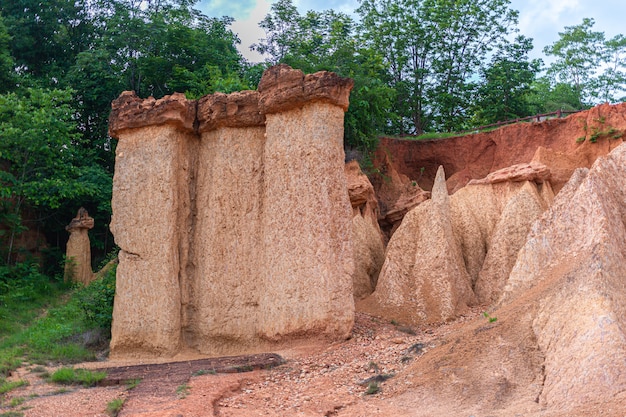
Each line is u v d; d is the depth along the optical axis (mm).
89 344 15789
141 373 11453
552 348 8781
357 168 21172
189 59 33750
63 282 24641
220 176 14609
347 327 12836
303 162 13438
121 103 15547
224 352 13875
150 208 14680
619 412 6719
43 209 28656
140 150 15109
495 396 8328
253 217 14297
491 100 36094
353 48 30641
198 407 8602
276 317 13250
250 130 14742
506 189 19438
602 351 7824
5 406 9586
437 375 9195
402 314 15695
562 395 7766
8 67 29703
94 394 10156
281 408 8844
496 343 9383
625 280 9273
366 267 17969
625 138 21828
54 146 26000
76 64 31859
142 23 32500
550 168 20672
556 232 11789
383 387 9430
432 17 38562
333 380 10125
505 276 16625
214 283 14211
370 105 25219
